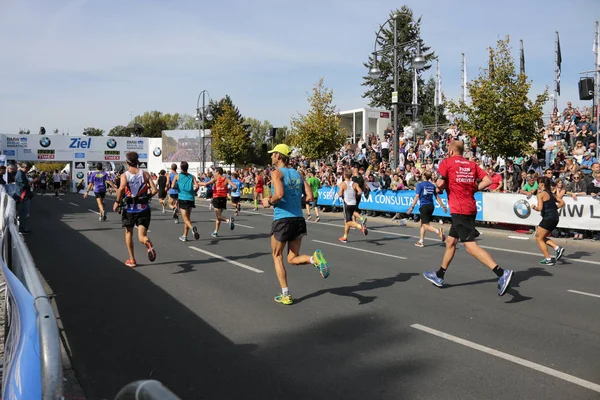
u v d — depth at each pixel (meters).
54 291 6.84
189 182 11.58
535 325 5.36
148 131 96.31
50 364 2.21
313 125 26.70
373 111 33.91
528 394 3.71
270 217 19.06
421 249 10.84
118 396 1.64
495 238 13.02
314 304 6.20
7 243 6.02
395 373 4.10
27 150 42.72
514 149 16.25
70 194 40.56
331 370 4.16
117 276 7.81
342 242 11.96
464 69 30.41
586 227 12.07
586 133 18.34
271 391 3.78
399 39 57.00
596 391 3.76
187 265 8.74
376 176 19.44
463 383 3.90
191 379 4.00
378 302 6.30
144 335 5.04
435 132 26.92
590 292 6.87
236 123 41.78
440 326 5.33
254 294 6.70
